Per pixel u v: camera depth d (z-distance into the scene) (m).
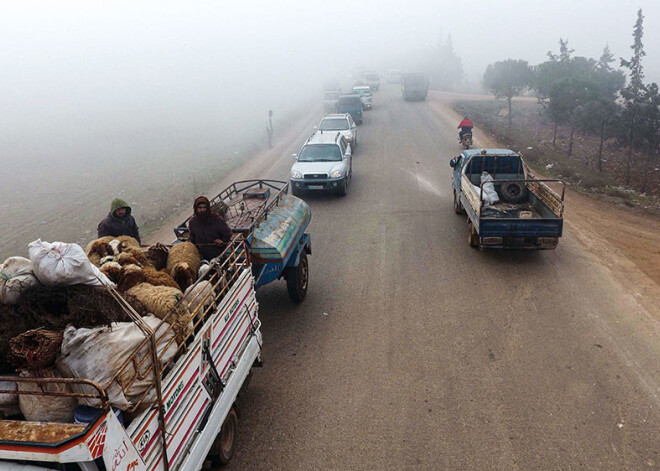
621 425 5.14
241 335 5.21
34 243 3.52
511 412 5.38
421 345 6.78
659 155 20.44
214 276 4.68
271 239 6.84
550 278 8.78
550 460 4.71
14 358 3.03
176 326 3.72
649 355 6.35
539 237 8.98
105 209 15.24
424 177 16.73
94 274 3.66
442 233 11.32
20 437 2.74
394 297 8.25
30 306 3.39
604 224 11.85
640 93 20.08
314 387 5.97
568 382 5.86
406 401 5.64
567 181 16.70
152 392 3.32
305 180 14.27
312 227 12.13
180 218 13.47
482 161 11.51
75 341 3.08
